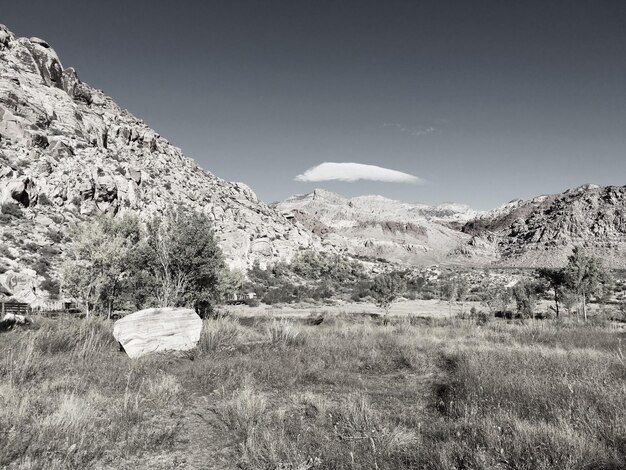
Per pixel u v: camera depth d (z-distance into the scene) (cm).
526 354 1182
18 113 5362
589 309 4059
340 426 655
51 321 1652
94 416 644
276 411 723
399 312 4094
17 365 880
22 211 4081
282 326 1662
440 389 930
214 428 656
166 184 7556
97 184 5212
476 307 4819
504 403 714
